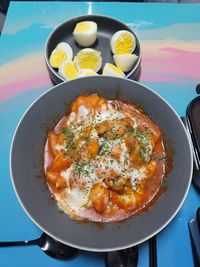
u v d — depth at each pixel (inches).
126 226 9.1
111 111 10.8
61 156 10.2
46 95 10.0
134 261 9.9
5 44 14.0
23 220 10.6
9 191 11.0
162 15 14.8
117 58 12.8
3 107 12.6
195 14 14.9
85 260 10.0
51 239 10.2
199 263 9.7
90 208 9.7
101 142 10.3
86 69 12.7
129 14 14.9
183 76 13.4
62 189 10.0
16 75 13.3
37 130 10.2
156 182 10.0
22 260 10.0
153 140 10.4
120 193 9.9
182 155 9.5
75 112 10.7
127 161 10.0
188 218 10.6
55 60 13.0
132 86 10.2
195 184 10.8
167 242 10.3
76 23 13.8
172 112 9.8
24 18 14.7
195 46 14.1
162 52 13.9
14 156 9.1
